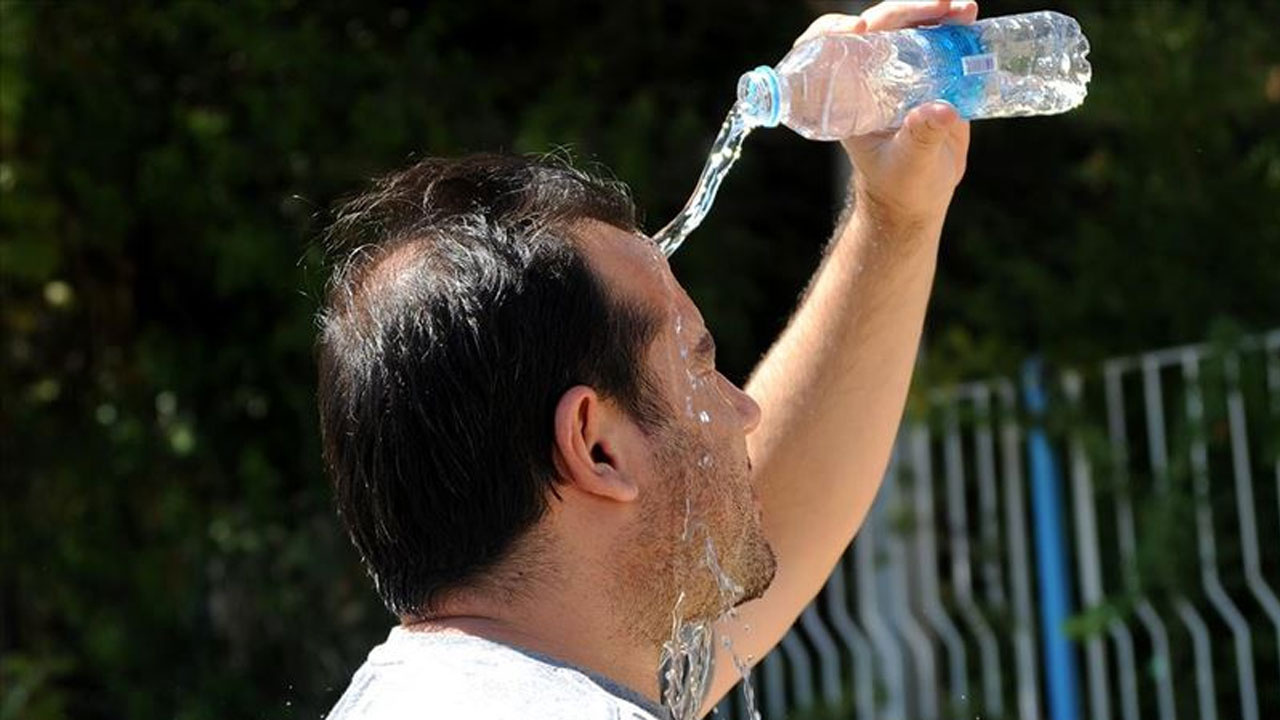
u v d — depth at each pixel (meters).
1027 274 9.20
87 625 9.66
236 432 10.02
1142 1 9.71
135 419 10.00
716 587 2.91
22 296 10.15
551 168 2.95
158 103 9.61
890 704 8.66
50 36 9.41
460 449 2.67
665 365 2.82
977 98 3.55
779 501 3.82
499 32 10.36
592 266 2.77
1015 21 3.61
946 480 8.86
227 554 9.66
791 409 3.85
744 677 3.32
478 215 2.81
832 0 10.46
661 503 2.79
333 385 2.79
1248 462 8.27
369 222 2.92
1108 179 9.88
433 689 2.54
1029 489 8.86
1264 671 8.37
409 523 2.69
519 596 2.69
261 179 9.46
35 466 10.07
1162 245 9.45
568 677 2.57
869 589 8.77
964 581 8.66
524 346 2.69
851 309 3.83
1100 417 8.64
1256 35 9.77
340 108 9.39
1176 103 9.57
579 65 10.17
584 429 2.73
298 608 9.62
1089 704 8.68
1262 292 9.41
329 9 9.95
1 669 9.32
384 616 9.57
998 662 8.62
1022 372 8.70
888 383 3.85
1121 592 8.36
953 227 10.33
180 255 10.05
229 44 9.24
